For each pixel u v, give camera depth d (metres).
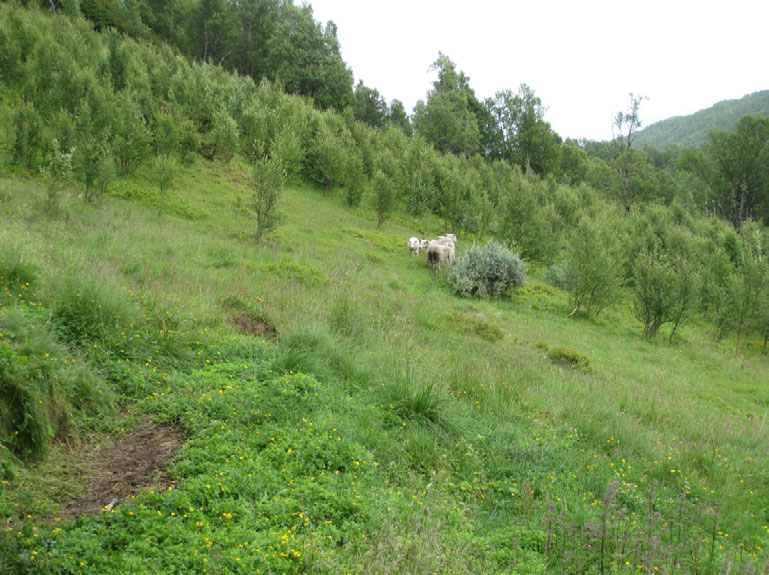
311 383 7.54
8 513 4.20
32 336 6.36
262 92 42.62
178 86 35.78
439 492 5.92
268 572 3.99
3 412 4.98
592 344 19.33
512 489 6.37
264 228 21.72
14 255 8.79
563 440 8.20
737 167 64.81
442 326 14.99
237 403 6.72
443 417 7.53
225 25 59.09
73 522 4.26
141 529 4.30
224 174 30.23
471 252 23.83
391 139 47.81
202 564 3.99
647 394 12.58
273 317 10.40
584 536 5.30
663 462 8.08
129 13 51.81
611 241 28.58
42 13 39.78
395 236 30.25
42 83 27.36
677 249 36.03
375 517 4.96
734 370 19.67
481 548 4.97
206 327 9.03
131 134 25.06
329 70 58.28
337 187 37.41
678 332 26.09
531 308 23.50
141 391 6.78
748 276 24.78
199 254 16.05
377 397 7.90
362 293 15.33
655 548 5.23
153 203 22.78
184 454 5.58
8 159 21.83
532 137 69.25
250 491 5.09
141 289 10.12
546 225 32.69
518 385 10.30
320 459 5.88
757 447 9.83
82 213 17.09
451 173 39.00
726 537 6.31
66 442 5.48
